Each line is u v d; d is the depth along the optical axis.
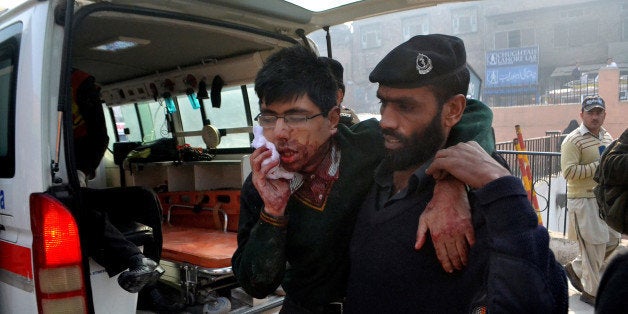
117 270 2.51
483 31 32.50
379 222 1.26
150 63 4.56
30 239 2.24
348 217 1.44
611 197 2.08
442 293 1.13
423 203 1.21
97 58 4.36
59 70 2.16
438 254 1.10
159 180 5.12
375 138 1.50
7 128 2.35
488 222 1.07
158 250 3.16
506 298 1.01
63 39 2.15
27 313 2.34
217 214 4.11
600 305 1.02
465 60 1.23
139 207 3.16
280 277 1.42
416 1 2.76
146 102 5.51
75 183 2.12
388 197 1.30
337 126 1.55
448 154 1.15
